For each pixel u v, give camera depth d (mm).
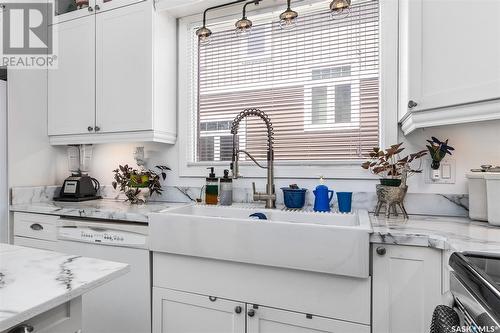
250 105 2008
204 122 2141
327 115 1823
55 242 1798
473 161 1483
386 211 1457
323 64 1835
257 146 1968
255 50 2000
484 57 973
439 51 1133
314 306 1205
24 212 1925
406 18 1374
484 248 885
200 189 2059
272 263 1229
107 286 1604
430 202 1546
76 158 2375
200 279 1399
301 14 1887
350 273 1120
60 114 2186
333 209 1677
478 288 573
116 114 1979
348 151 1771
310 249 1170
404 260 1109
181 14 2064
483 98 979
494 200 1227
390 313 1123
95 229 1672
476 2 998
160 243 1448
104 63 2016
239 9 1994
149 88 1885
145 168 2217
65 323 744
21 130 2100
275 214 1594
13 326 572
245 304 1312
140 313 1532
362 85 1749
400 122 1618
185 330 1436
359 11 1758
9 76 2041
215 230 1325
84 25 2086
